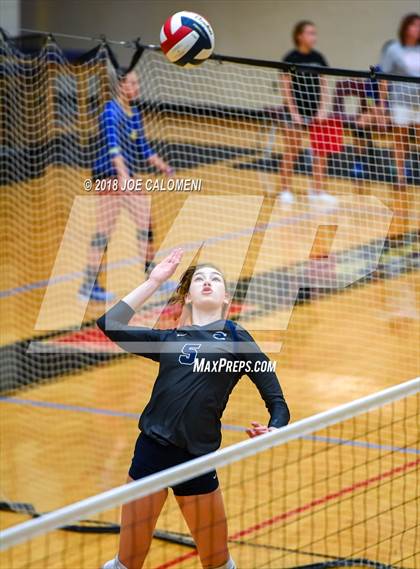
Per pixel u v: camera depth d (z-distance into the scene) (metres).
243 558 10.91
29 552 10.88
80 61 15.59
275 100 24.88
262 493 12.47
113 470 13.46
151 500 9.47
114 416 15.35
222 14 38.59
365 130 21.48
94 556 11.12
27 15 39.19
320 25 37.25
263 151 25.30
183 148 25.92
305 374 16.86
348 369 17.12
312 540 11.30
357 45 36.97
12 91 23.48
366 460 13.38
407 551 11.04
